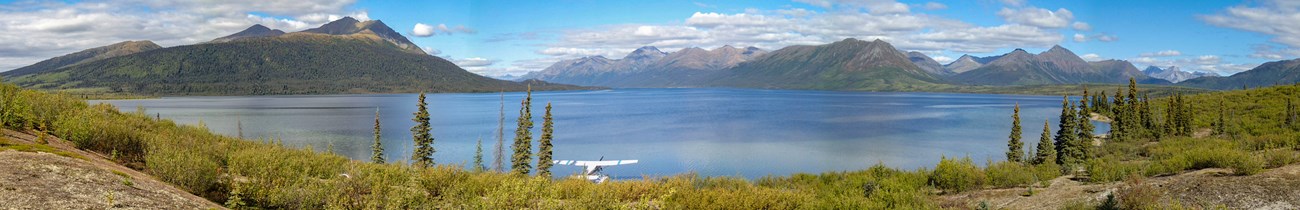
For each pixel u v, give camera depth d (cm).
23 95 3700
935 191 3272
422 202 1862
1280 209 1952
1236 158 2617
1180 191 2331
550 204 1655
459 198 2011
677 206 2325
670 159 10050
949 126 16262
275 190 1859
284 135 12812
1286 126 6712
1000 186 3192
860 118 19838
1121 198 2202
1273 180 2280
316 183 1975
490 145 11775
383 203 1830
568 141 12675
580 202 1764
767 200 2472
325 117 18888
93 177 1841
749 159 10025
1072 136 5697
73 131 2803
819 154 10556
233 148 3356
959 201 2805
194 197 1931
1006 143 11906
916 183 3369
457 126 16300
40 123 3462
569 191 2433
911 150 10975
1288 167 2606
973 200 2817
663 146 11756
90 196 1591
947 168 3394
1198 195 2236
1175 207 2017
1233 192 2194
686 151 11000
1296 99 8500
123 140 2886
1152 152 5412
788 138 13150
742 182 3434
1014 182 3173
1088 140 6203
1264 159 2933
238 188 1875
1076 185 2883
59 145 2700
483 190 2534
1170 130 7525
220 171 2267
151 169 2308
